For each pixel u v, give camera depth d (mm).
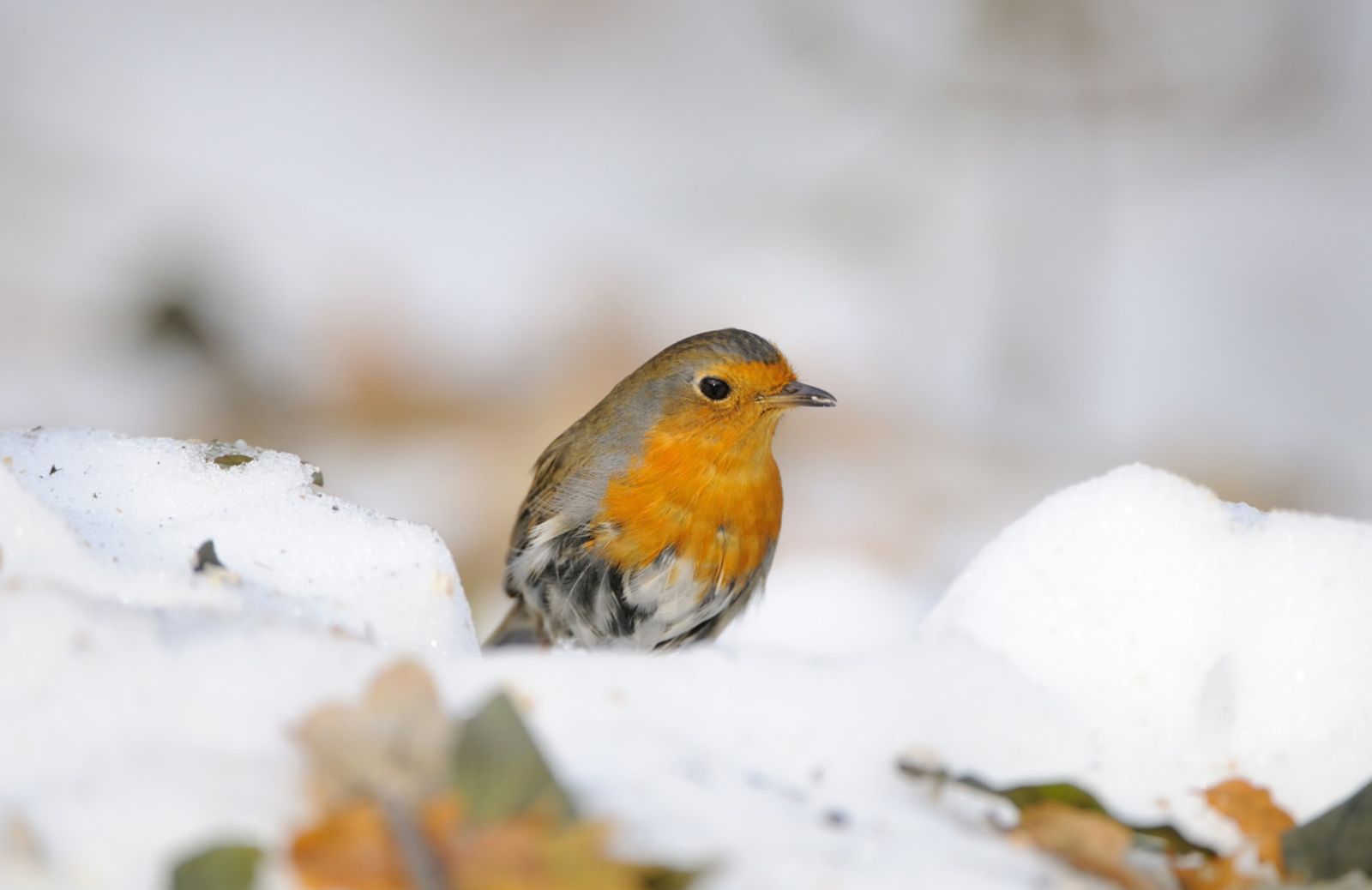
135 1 18703
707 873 3082
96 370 13469
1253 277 16266
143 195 15688
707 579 7883
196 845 2963
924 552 11750
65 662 3428
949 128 17500
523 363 14336
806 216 16453
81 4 18578
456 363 14156
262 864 2936
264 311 14422
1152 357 15141
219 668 3471
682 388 7691
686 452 7723
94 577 4145
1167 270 16000
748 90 18156
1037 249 16047
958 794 3693
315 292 14820
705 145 17438
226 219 15492
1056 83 18047
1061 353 15117
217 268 14695
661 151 17438
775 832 3270
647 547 7812
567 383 14109
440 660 3789
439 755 3230
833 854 3217
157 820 3008
